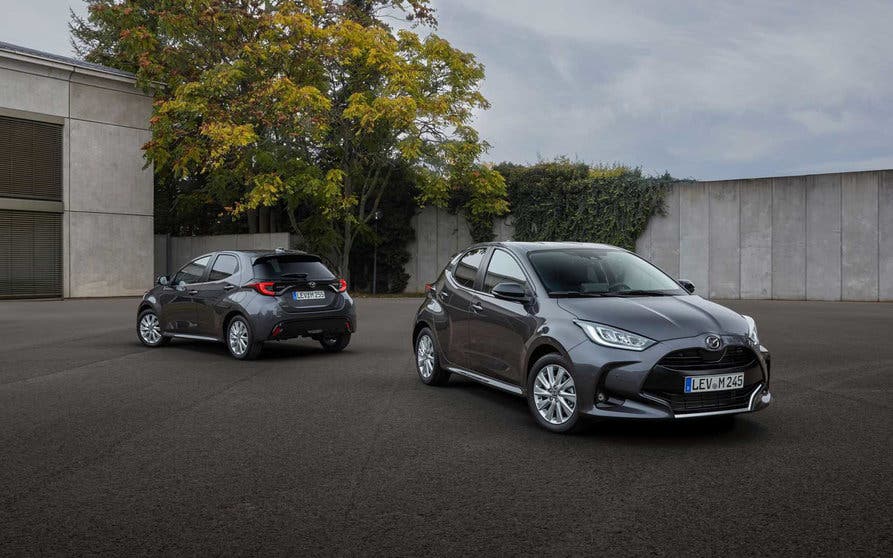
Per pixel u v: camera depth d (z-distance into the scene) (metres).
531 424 6.14
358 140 26.44
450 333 7.55
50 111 24.06
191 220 33.38
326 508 4.02
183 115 24.38
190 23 25.09
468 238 28.94
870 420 6.16
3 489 4.37
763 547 3.42
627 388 5.39
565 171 27.06
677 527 3.70
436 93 26.56
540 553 3.38
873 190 22.72
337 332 10.61
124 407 6.86
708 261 25.11
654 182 25.66
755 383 5.66
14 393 7.60
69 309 19.83
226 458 5.07
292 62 25.20
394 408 6.82
